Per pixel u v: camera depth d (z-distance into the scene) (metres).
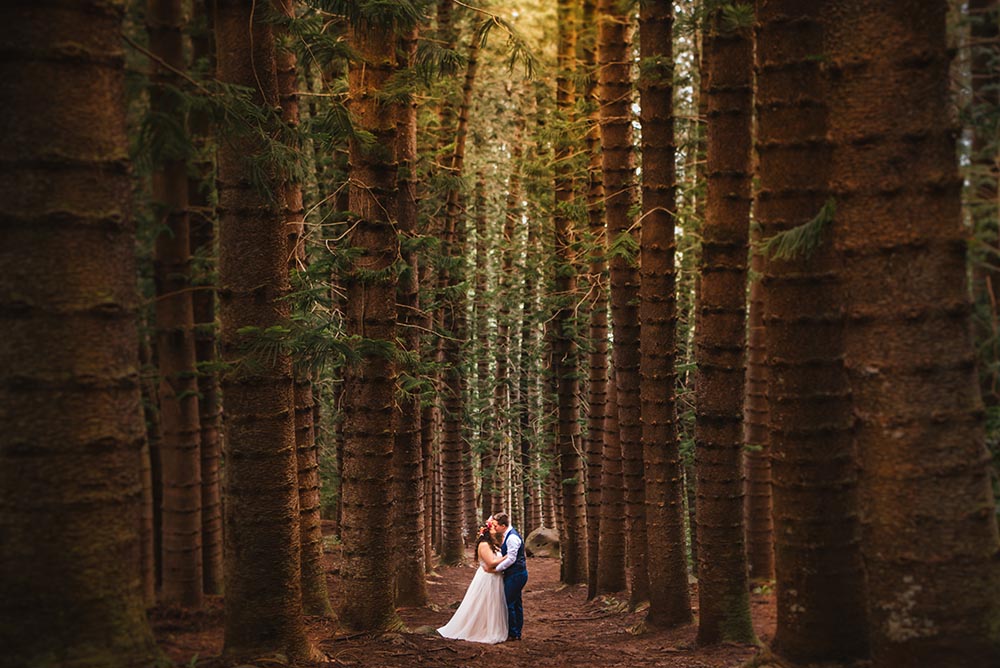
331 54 5.77
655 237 8.11
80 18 2.64
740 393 6.87
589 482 12.11
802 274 4.37
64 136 2.60
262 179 4.87
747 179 6.55
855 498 4.41
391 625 7.17
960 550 2.86
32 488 2.58
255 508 5.08
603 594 11.54
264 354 4.98
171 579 7.26
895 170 2.91
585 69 11.02
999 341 3.41
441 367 9.41
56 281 2.59
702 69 9.80
